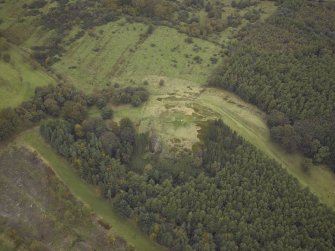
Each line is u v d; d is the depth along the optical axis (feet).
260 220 513.86
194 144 588.91
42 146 597.93
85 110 641.81
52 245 506.89
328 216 532.73
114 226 527.40
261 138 649.61
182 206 527.81
